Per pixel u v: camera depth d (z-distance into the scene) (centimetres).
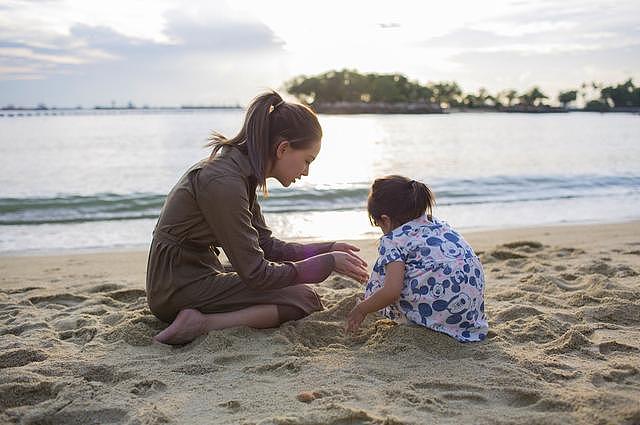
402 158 1930
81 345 300
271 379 248
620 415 207
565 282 404
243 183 284
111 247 648
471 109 14388
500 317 327
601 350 280
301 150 289
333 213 866
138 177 1345
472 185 1181
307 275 297
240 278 302
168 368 261
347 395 230
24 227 780
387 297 282
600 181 1234
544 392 229
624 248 558
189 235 300
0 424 216
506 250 516
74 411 222
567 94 14025
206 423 211
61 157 1878
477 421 209
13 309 367
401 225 296
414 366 259
